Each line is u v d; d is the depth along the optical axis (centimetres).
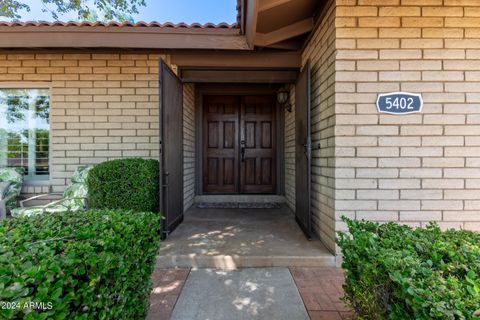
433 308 94
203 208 521
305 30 351
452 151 282
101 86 417
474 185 281
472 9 281
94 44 363
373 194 282
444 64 281
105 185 340
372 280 137
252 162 600
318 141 338
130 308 152
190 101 533
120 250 137
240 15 342
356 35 280
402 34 281
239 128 596
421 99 282
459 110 281
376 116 281
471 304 94
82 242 129
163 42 364
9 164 424
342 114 281
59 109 418
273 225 400
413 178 282
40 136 426
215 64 403
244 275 264
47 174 426
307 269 277
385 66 281
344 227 280
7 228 156
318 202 340
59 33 360
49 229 152
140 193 341
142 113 417
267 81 420
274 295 228
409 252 136
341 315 201
